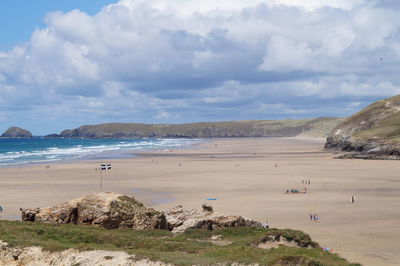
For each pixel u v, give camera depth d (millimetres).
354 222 51750
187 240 35438
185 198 70750
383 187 81688
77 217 40188
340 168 119125
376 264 35062
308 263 26797
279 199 68812
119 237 32812
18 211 58906
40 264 27312
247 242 34938
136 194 75188
